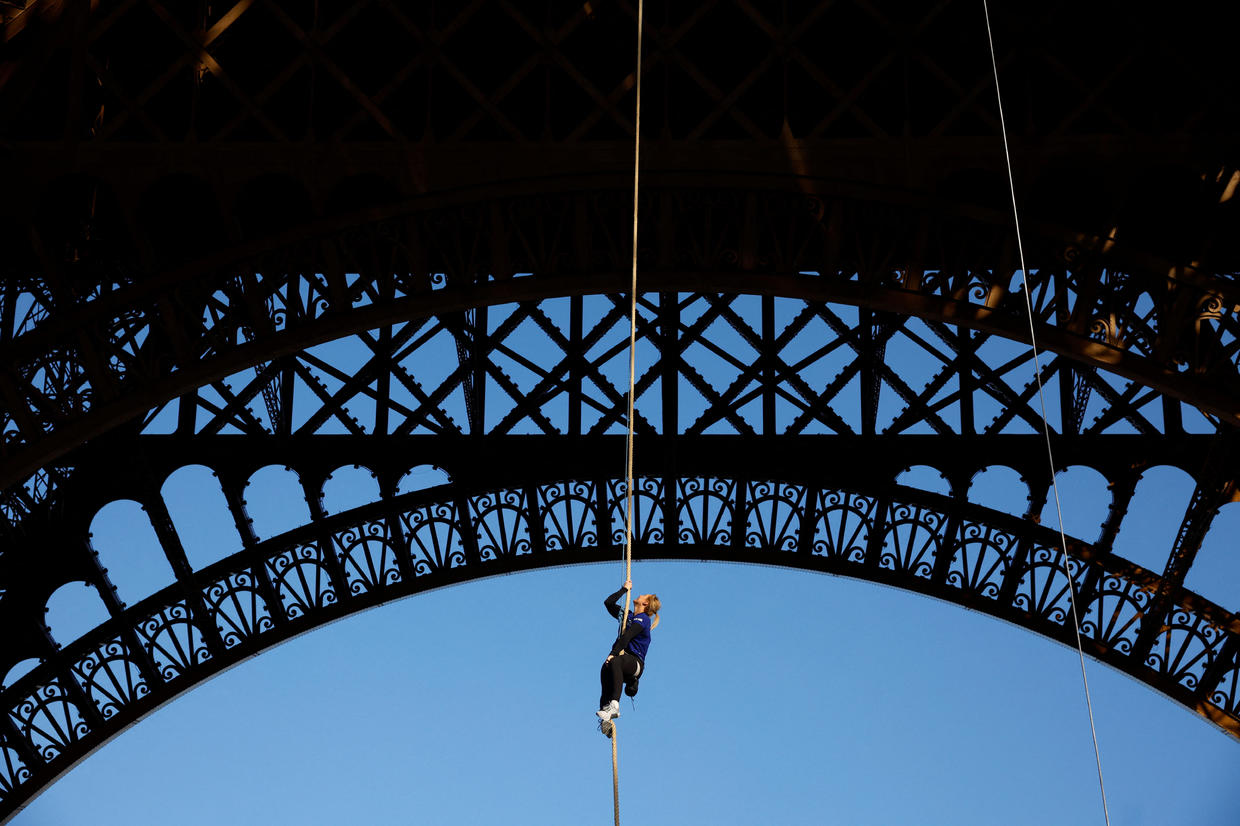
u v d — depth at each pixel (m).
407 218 28.56
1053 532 40.56
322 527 41.09
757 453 41.19
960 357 41.31
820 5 29.34
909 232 28.66
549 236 32.44
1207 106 28.30
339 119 34.78
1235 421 27.67
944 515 40.94
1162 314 28.06
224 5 31.52
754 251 28.55
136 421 41.03
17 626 40.41
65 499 40.97
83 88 28.94
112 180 28.27
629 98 31.41
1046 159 28.36
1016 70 31.00
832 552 40.88
